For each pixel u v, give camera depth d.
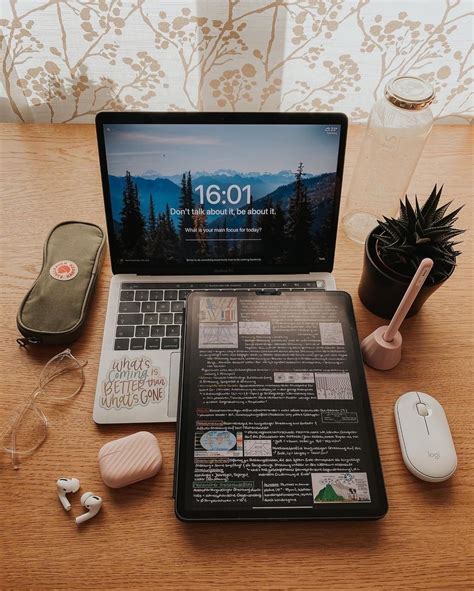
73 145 1.09
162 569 0.64
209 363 0.76
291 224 0.84
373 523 0.68
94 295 0.87
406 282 0.79
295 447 0.70
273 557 0.65
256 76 1.18
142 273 0.87
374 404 0.78
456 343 0.84
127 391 0.76
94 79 1.17
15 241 0.94
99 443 0.73
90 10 1.05
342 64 1.15
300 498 0.67
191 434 0.70
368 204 1.01
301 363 0.76
